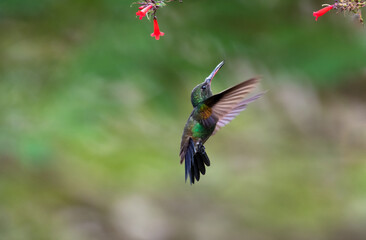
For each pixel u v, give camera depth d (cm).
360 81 1967
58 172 1330
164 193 1377
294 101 1895
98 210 1293
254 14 1177
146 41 1080
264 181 1497
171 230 1271
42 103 1014
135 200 1317
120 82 1041
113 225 1251
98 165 1377
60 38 1117
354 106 1956
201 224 1292
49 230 1213
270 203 1393
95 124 1005
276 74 1211
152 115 1250
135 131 1369
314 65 1187
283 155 1703
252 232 1280
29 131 969
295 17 1221
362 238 1248
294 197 1427
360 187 1451
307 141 1817
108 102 1034
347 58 1181
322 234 1279
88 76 1034
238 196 1416
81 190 1315
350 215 1325
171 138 1469
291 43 1191
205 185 1456
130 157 1412
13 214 1228
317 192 1441
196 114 512
